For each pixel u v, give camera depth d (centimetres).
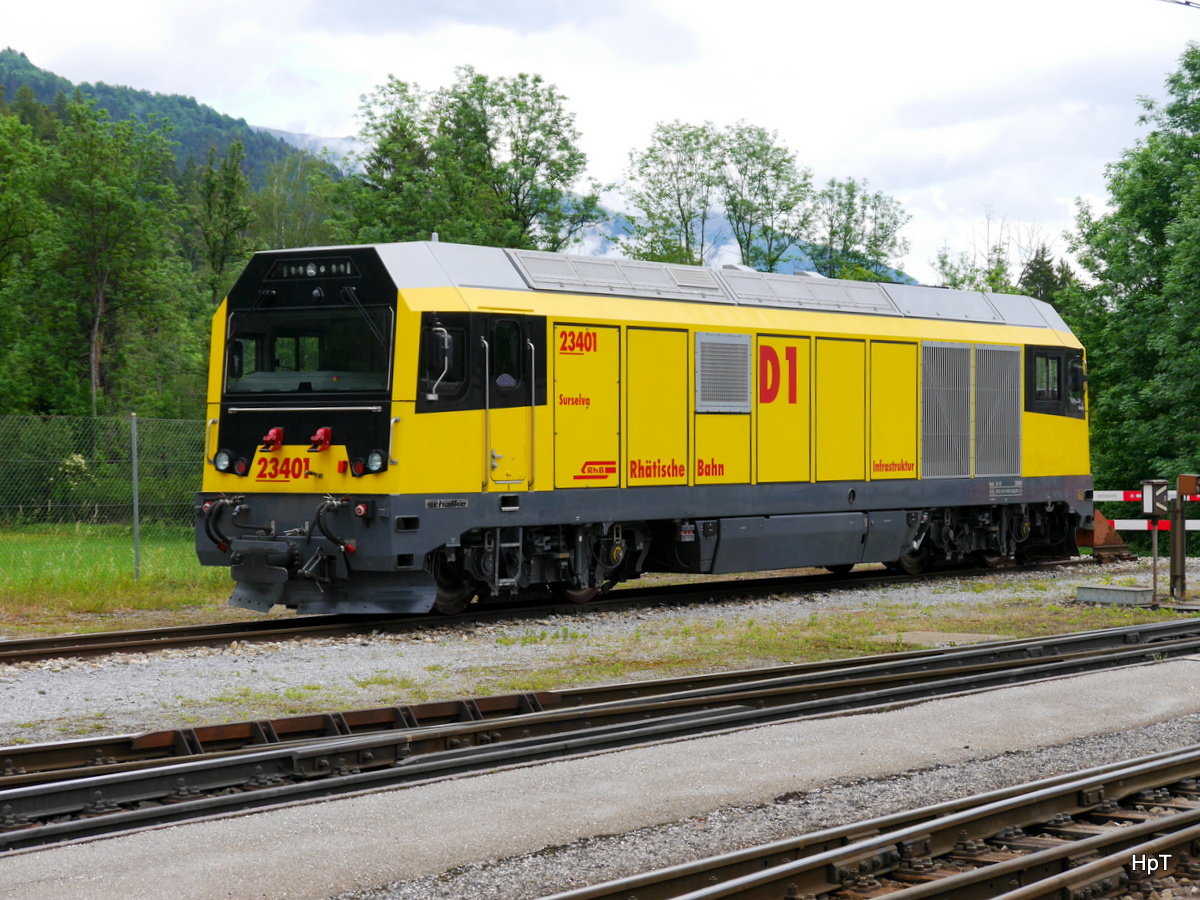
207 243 4978
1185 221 3362
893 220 5094
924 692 981
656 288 1587
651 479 1551
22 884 518
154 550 1922
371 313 1352
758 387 1670
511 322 1419
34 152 4472
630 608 1584
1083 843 570
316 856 565
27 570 1717
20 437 1978
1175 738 842
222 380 1426
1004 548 2047
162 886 519
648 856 589
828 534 1761
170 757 750
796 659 1227
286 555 1352
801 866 533
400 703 989
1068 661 1095
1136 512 3872
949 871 571
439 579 1452
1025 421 2042
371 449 1330
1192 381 3456
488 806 650
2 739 849
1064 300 4372
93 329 4447
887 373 1839
